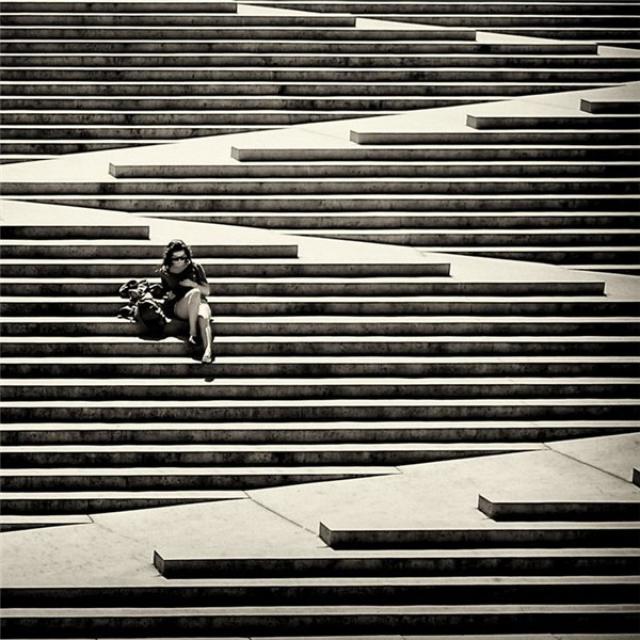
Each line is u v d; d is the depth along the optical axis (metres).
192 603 13.38
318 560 13.73
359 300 17.86
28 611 13.08
